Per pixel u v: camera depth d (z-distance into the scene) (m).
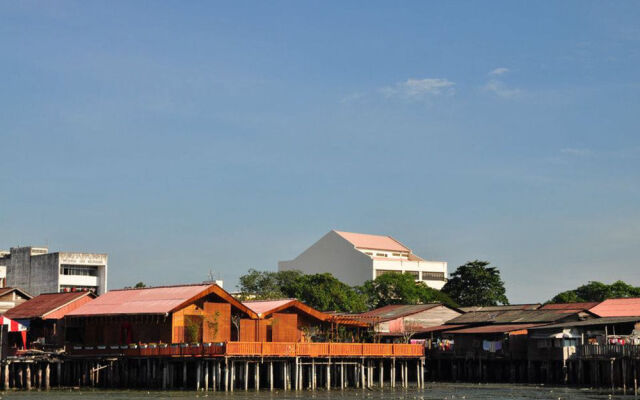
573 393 86.50
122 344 90.88
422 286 187.25
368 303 177.50
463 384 106.12
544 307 125.56
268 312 93.25
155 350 83.75
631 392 86.81
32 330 98.75
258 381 83.06
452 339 119.62
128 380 87.81
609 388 93.69
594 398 79.25
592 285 179.00
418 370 96.38
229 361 81.62
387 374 114.81
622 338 101.25
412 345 95.62
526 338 110.06
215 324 88.69
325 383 95.19
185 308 87.50
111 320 91.94
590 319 111.00
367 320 112.12
